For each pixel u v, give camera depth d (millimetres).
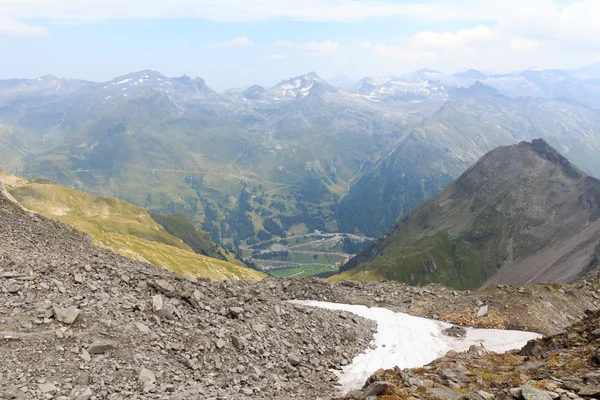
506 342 42219
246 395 24328
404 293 58844
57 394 19453
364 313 49250
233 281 56562
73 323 24891
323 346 35375
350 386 29922
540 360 26625
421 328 45062
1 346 21344
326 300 54656
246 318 34469
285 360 30891
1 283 26391
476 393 19938
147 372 23062
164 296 32562
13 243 37469
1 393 18281
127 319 27344
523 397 18328
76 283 29594
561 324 49375
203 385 24000
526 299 52656
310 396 26750
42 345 22297
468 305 53000
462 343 41938
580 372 21578
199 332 29281
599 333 27688
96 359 22812
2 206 48125
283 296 55250
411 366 35438
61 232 48781
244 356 29000
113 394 20609
